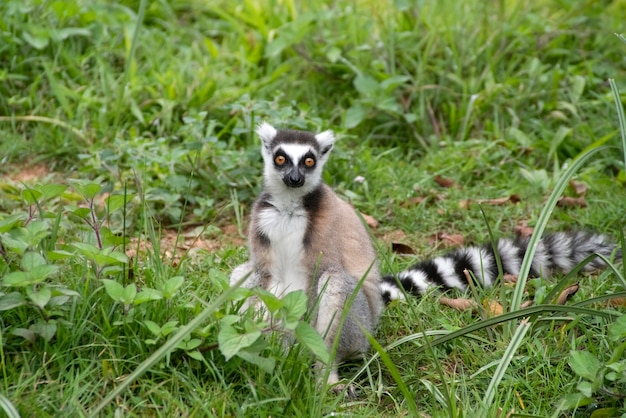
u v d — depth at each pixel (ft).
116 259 25.14
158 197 39.81
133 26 53.52
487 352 29.14
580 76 50.29
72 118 46.91
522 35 53.67
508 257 35.32
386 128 49.14
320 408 23.71
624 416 23.65
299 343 25.95
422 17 54.24
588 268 35.09
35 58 49.85
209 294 30.27
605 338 28.27
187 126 44.29
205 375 25.18
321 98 50.80
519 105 49.55
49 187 26.61
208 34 56.85
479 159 45.44
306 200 30.19
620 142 45.96
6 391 22.81
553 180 43.50
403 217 41.29
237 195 42.19
